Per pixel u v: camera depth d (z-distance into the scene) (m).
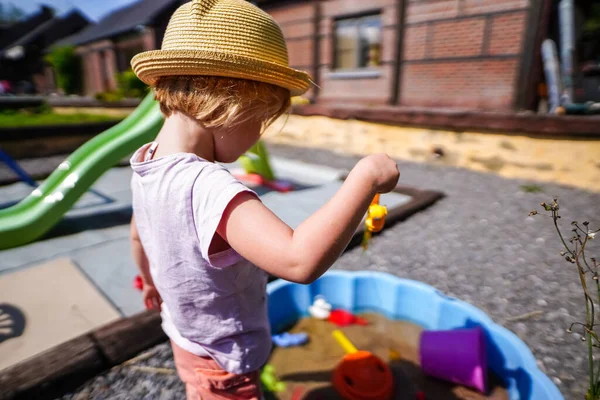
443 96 5.61
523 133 3.79
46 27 25.34
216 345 0.89
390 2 5.84
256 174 3.88
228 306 0.87
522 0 4.69
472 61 5.23
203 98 0.73
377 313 1.74
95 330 1.45
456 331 1.36
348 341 1.52
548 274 1.98
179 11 0.78
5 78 24.75
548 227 2.59
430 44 5.61
